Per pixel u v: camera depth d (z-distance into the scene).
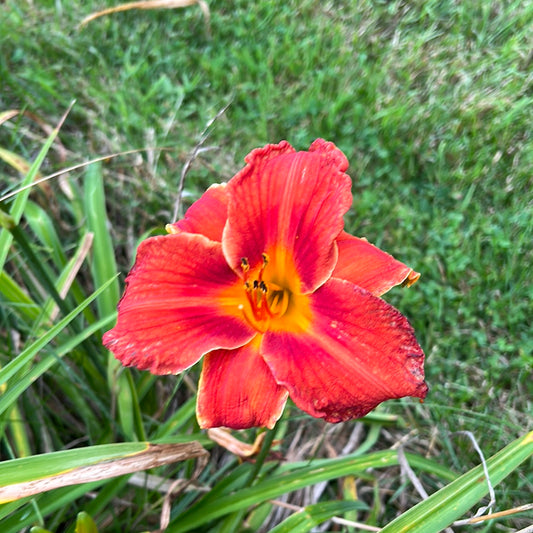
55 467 0.22
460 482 0.24
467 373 0.40
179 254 0.22
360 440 0.40
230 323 0.22
